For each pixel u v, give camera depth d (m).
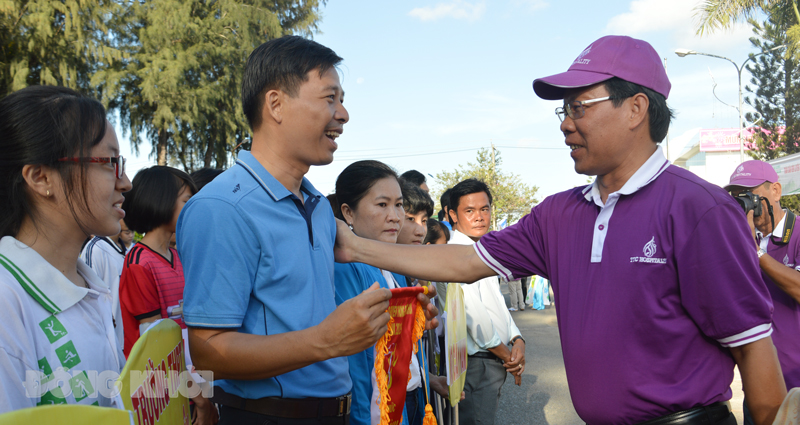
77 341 1.32
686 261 1.53
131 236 4.21
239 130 22.06
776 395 1.46
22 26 17.22
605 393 1.60
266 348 1.40
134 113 21.03
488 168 35.75
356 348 1.39
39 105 1.30
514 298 11.86
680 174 1.63
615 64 1.65
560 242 1.83
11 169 1.28
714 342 1.57
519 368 3.28
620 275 1.61
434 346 3.36
